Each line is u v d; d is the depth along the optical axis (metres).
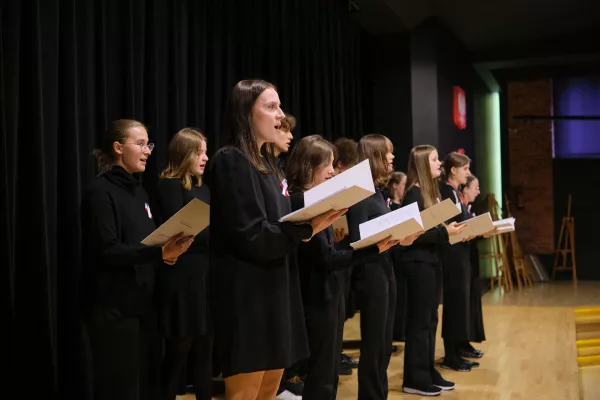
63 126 2.90
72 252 2.87
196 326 2.81
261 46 4.97
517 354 4.48
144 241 2.08
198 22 4.12
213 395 3.45
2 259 2.44
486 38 8.40
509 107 10.20
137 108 3.50
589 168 9.73
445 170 4.08
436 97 7.04
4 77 2.55
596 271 9.59
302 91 5.62
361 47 7.10
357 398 3.19
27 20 2.67
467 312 3.90
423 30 7.09
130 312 2.32
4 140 2.48
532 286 8.79
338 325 2.53
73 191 2.89
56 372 2.81
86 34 3.10
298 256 2.47
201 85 4.15
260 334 1.64
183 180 2.91
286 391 3.37
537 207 9.99
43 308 2.60
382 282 2.84
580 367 5.65
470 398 3.40
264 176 1.74
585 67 9.86
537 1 7.14
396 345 4.71
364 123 7.15
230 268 1.65
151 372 2.54
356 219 2.81
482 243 8.62
